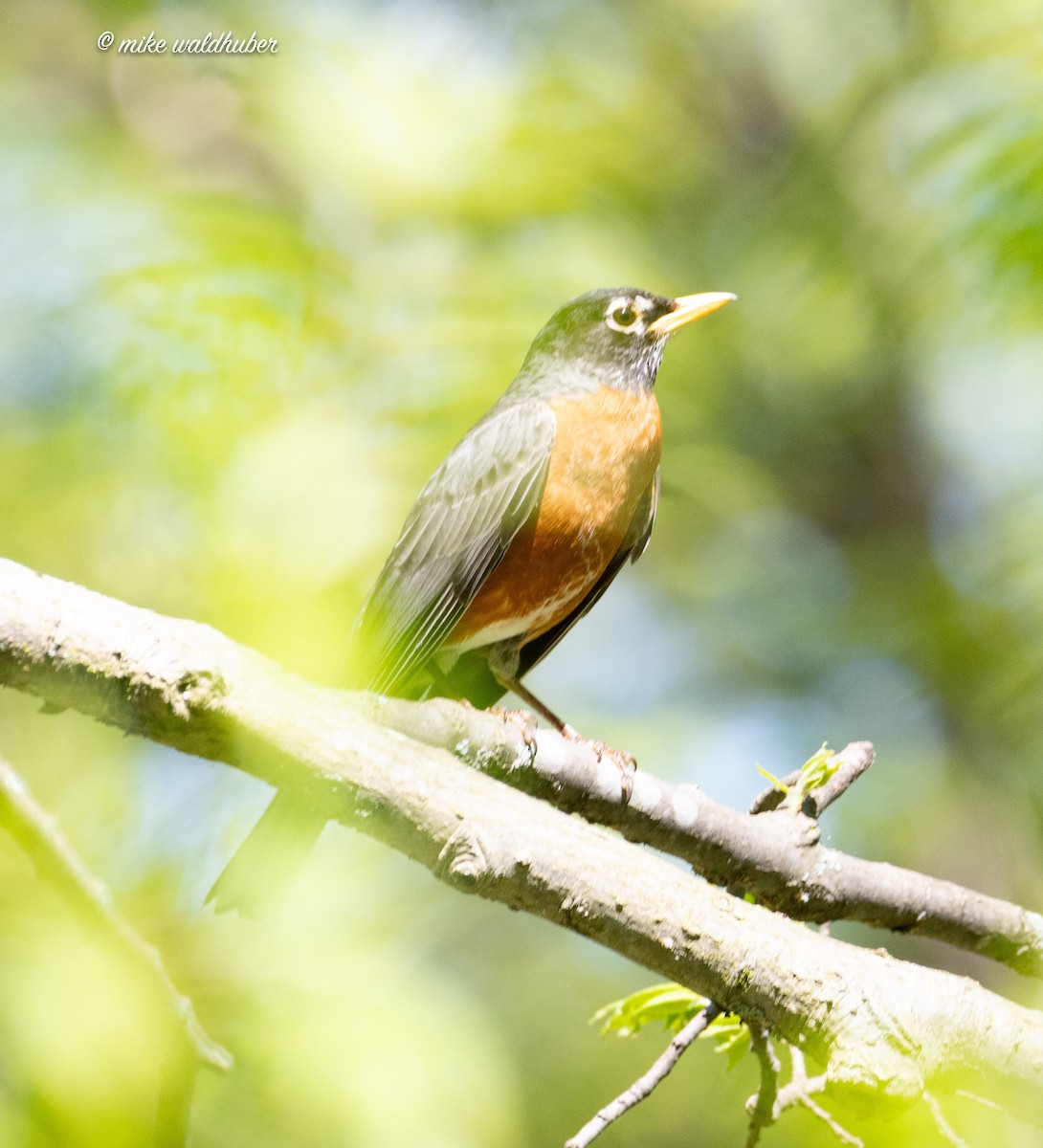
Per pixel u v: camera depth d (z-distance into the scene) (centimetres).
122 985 583
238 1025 688
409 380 955
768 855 668
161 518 881
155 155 1062
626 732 1358
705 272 1492
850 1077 539
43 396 905
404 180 967
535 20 1272
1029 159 970
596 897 552
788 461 1627
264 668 543
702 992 561
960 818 1355
